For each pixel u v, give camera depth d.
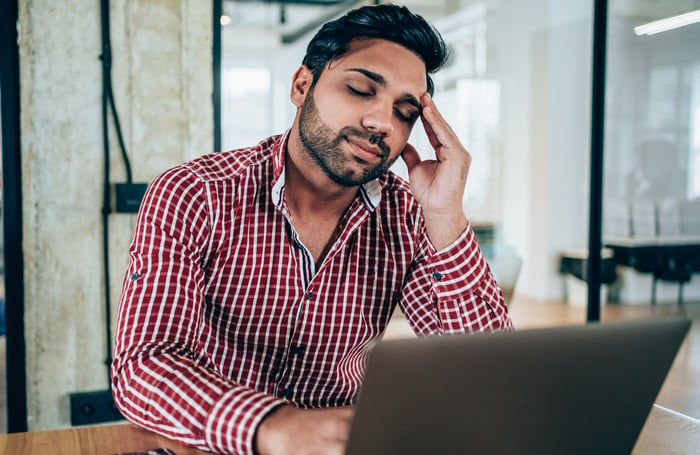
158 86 2.26
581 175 7.59
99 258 2.23
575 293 7.21
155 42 2.25
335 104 1.11
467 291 1.15
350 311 1.19
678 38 7.38
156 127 2.27
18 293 2.14
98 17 2.17
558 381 0.66
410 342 0.59
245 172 1.13
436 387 0.61
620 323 0.68
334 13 5.23
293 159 1.14
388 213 1.23
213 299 1.13
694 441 0.95
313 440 0.73
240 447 0.76
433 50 1.15
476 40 7.54
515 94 7.61
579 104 7.57
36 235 2.15
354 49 1.10
